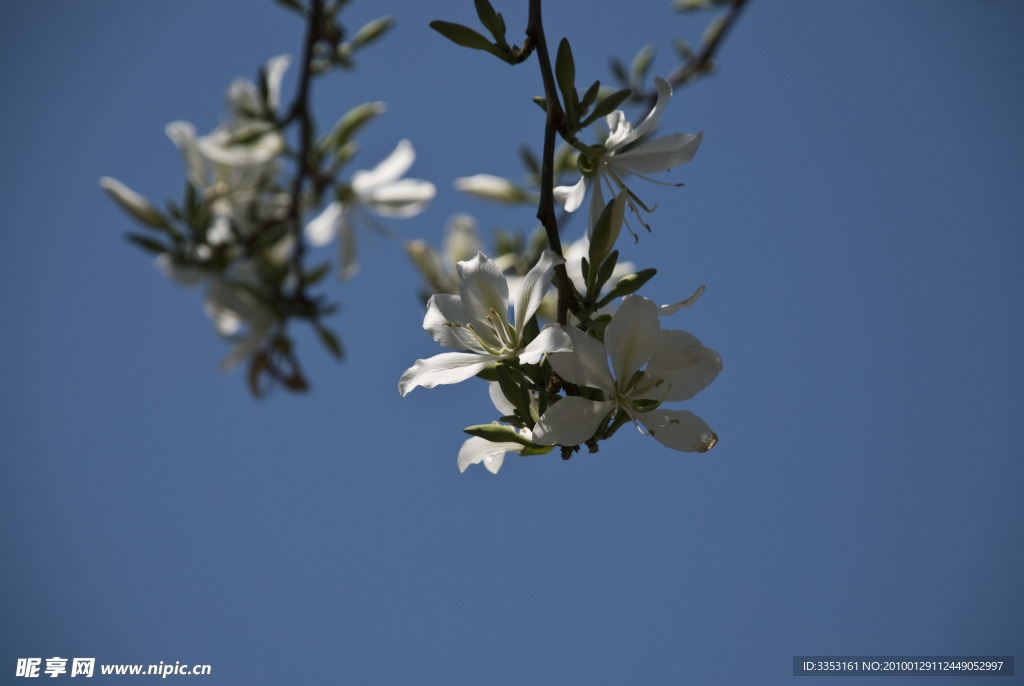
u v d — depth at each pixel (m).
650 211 1.52
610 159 1.51
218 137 2.09
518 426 1.47
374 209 2.28
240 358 2.10
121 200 2.03
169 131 2.06
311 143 2.04
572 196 1.52
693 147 1.51
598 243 1.47
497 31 1.50
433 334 1.48
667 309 1.48
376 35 1.97
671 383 1.45
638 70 2.32
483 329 1.48
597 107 1.49
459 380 1.47
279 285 2.11
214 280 2.10
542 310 1.86
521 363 1.46
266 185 2.18
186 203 2.08
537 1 1.51
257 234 2.07
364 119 2.09
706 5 2.33
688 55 2.37
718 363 1.45
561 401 1.45
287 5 1.91
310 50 1.88
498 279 1.48
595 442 1.46
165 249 2.07
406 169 2.29
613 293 1.48
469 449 1.49
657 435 1.45
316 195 2.15
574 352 1.45
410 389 1.47
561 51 1.49
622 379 1.45
